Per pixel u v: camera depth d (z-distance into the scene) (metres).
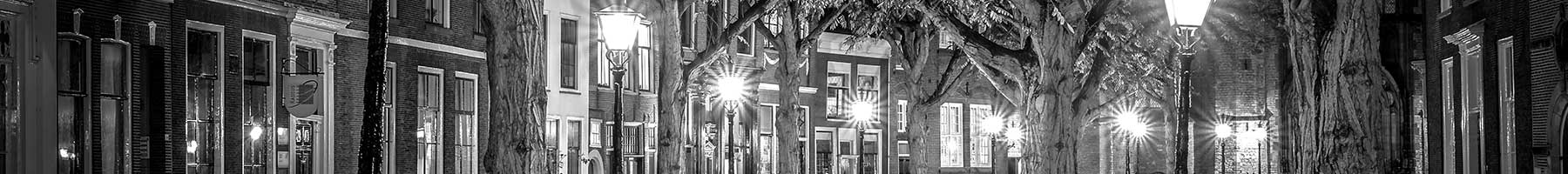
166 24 31.16
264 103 35.31
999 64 43.47
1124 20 32.75
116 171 29.52
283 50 35.69
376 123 22.75
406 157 39.97
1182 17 17.02
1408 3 35.84
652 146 51.16
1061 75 31.23
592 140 48.19
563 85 45.88
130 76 29.88
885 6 44.69
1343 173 22.53
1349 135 22.52
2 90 27.16
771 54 63.56
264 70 35.25
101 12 29.38
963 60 54.34
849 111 67.44
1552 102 26.91
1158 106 54.22
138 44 30.31
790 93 42.22
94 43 29.16
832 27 66.25
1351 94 22.55
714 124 58.28
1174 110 44.62
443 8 41.88
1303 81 22.97
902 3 43.19
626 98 49.59
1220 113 51.97
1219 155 51.97
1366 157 22.53
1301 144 23.08
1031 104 32.88
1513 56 28.53
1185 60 32.69
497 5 25.06
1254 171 51.91
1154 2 32.38
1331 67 22.66
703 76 52.62
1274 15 28.42
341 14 38.00
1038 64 33.88
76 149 28.58
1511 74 29.89
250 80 34.97
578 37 46.56
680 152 34.28
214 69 33.56
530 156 25.08
